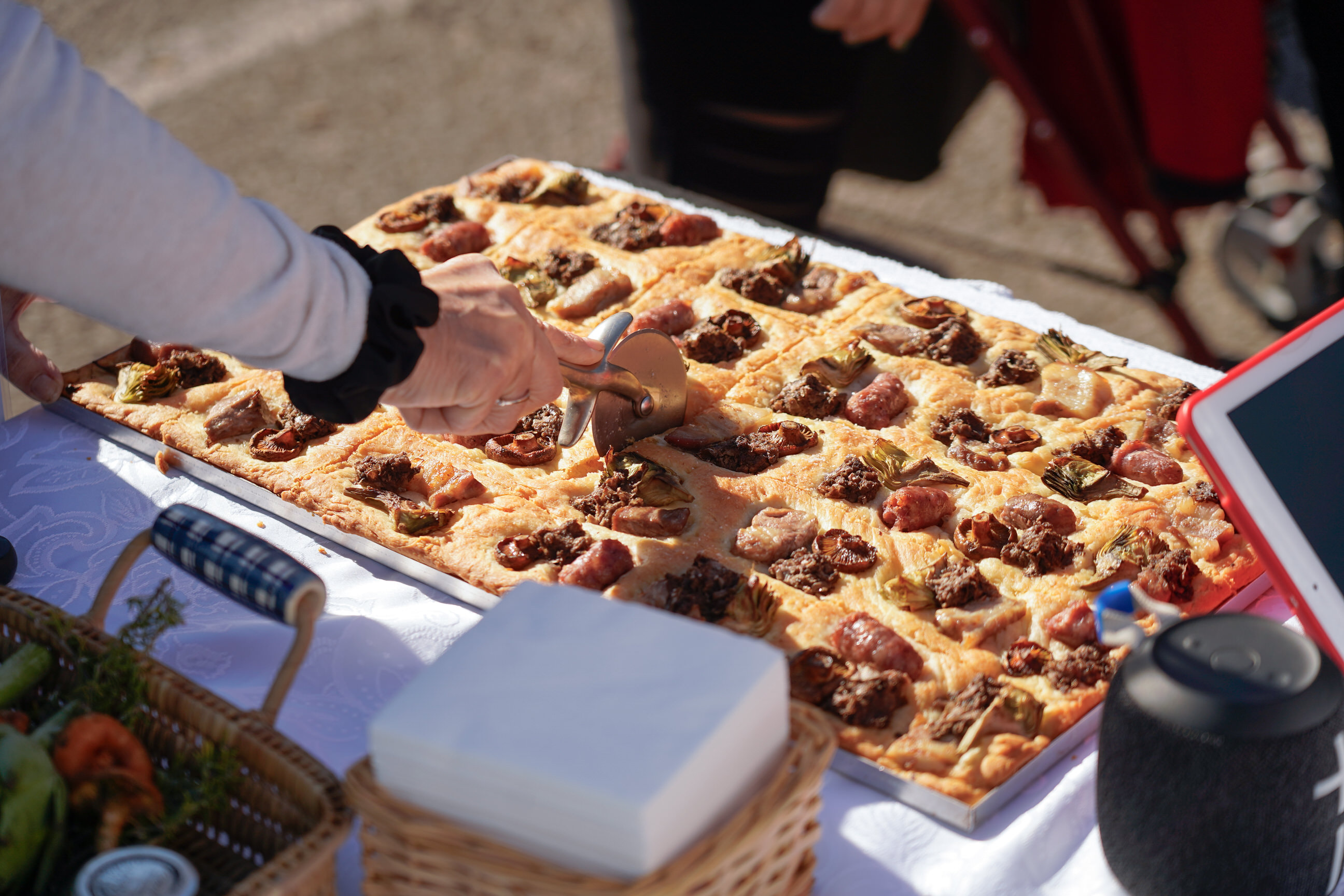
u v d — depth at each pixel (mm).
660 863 883
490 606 1515
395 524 1604
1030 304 2105
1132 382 1853
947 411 1811
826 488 1651
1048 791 1268
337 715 1376
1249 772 961
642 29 3297
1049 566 1521
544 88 6027
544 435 1765
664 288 2072
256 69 6145
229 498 1718
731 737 927
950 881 1173
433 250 2146
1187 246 4797
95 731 1052
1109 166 3172
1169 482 1654
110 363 1942
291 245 1195
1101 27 2926
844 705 1328
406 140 5645
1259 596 1538
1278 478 1200
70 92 1035
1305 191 3695
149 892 957
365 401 1303
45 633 1203
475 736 908
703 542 1582
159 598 1379
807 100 3297
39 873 1012
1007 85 2912
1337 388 1266
